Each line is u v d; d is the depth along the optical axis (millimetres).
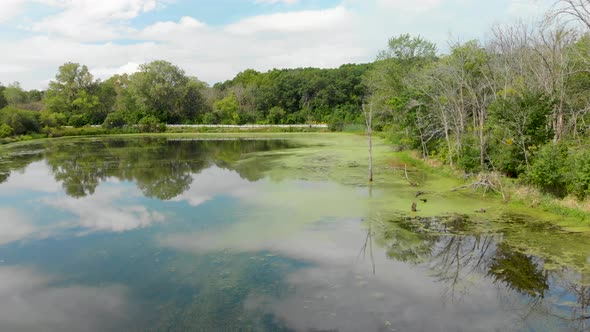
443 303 8727
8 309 8734
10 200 18500
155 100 74062
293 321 8031
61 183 22562
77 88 76125
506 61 23047
